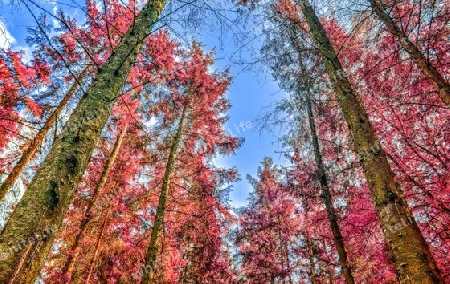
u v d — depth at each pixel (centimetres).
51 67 797
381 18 462
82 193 1008
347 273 668
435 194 529
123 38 381
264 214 1581
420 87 563
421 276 264
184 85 1123
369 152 372
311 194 899
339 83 462
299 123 759
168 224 1092
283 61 595
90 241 963
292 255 1271
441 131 553
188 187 1156
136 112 1007
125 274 987
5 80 634
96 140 284
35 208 213
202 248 1112
